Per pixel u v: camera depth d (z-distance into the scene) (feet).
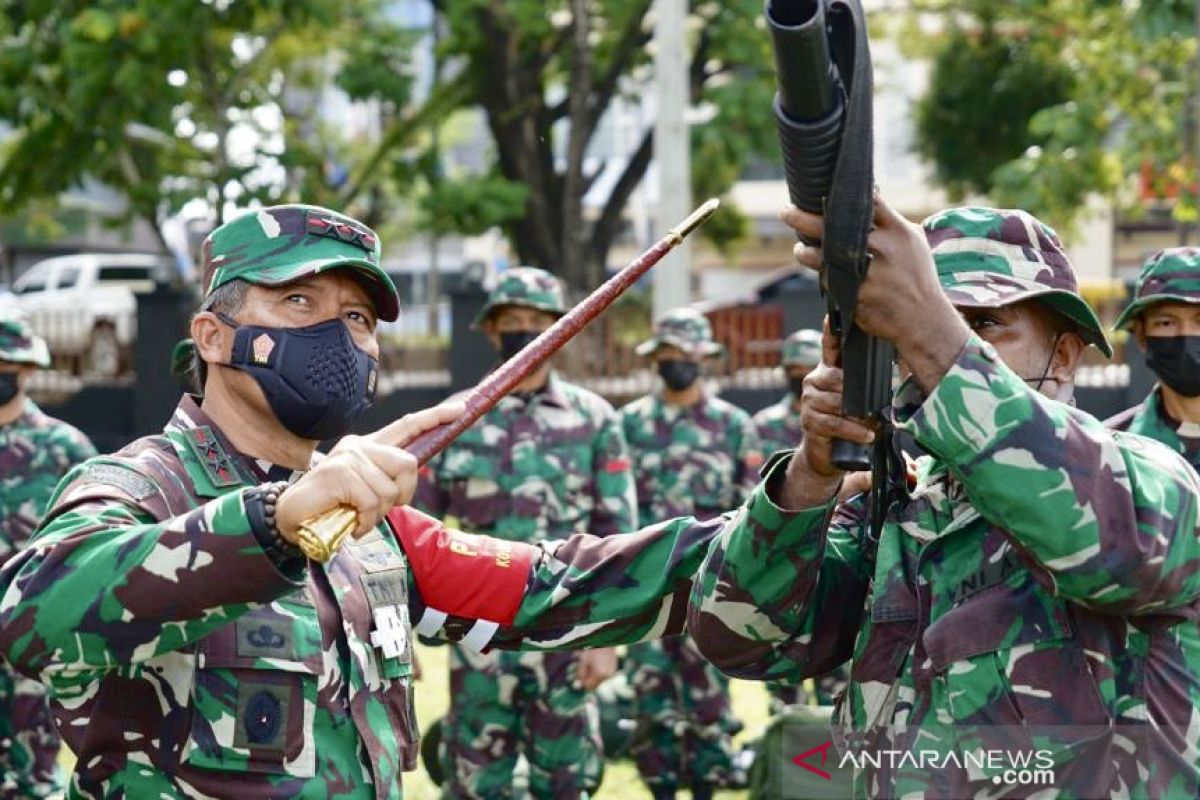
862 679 11.19
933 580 11.00
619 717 32.12
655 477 36.11
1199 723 10.61
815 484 11.08
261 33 72.59
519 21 71.10
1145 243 101.24
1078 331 11.39
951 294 10.96
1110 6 67.31
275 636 11.64
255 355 12.03
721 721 31.68
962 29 81.25
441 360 74.74
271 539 10.32
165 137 72.18
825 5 8.80
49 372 80.53
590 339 71.41
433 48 76.79
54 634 10.46
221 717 11.46
